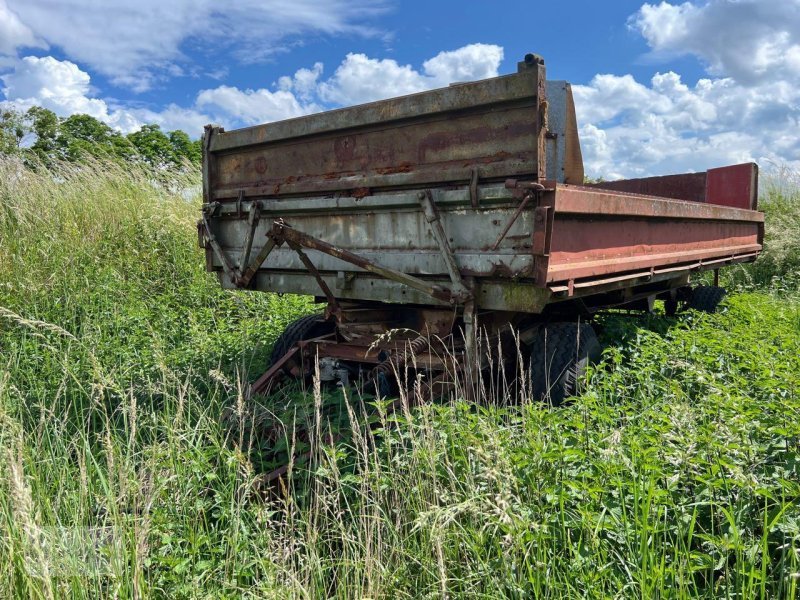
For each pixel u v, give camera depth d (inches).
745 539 110.4
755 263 535.2
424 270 176.6
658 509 110.7
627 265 200.2
